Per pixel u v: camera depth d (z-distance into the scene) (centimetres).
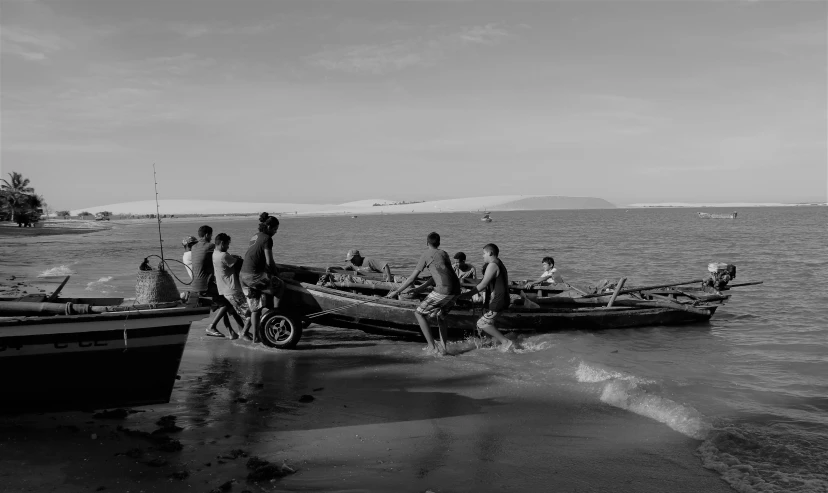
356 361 897
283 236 6750
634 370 838
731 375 812
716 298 1245
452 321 1015
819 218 12281
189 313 600
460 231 7688
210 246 1060
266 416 640
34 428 586
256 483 473
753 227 7706
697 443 567
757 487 468
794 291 1658
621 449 553
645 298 1284
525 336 1067
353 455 536
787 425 609
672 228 7694
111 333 580
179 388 745
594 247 3988
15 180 9369
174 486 462
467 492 466
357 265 1258
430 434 591
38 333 559
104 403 602
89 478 473
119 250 4056
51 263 2930
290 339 978
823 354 936
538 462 524
